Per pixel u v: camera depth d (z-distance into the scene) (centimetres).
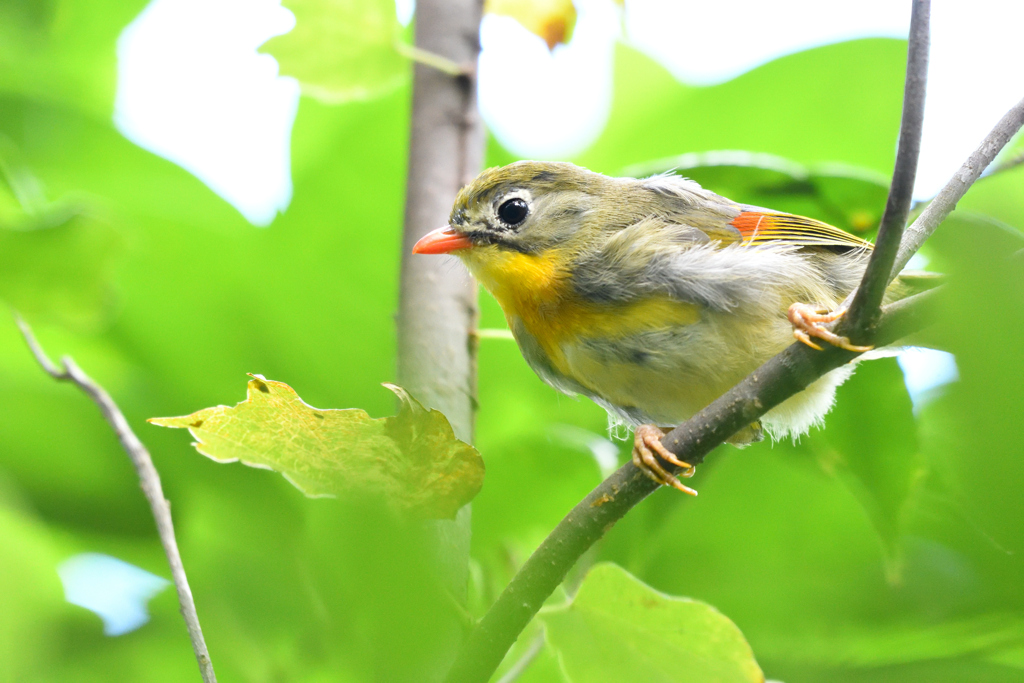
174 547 273
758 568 282
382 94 283
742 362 279
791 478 282
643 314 279
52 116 284
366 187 284
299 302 283
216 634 279
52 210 280
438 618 270
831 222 282
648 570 282
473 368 278
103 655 280
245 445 272
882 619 281
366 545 270
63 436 282
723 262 278
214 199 284
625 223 280
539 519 281
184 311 283
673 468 274
